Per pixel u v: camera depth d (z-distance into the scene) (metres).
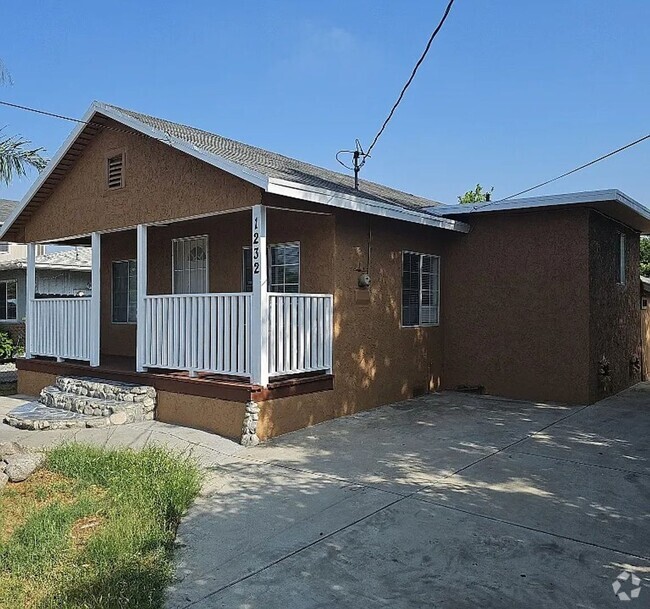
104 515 4.83
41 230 11.27
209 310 8.22
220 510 5.08
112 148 9.73
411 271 10.26
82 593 3.56
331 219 8.61
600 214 10.10
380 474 5.98
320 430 7.88
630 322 11.84
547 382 9.91
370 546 4.31
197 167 8.30
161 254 11.45
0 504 5.00
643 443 7.13
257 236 7.52
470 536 4.45
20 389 11.67
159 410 8.65
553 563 4.01
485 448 6.92
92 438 7.51
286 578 3.87
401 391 9.94
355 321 8.96
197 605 3.55
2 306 19.28
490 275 10.55
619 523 4.68
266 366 7.52
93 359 10.02
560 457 6.53
